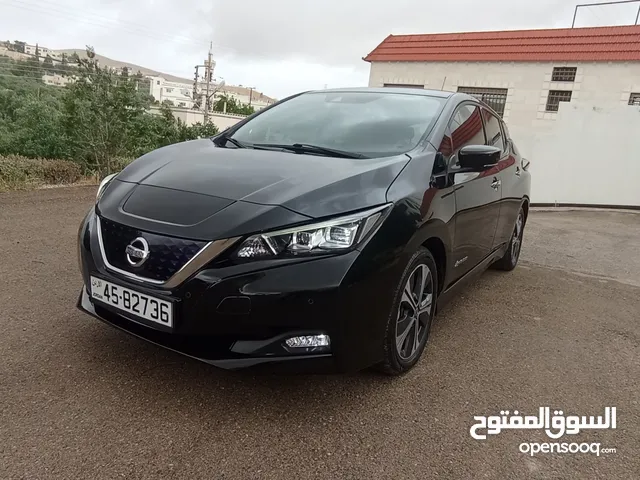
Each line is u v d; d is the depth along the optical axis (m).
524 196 5.11
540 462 2.29
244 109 74.94
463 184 3.27
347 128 3.36
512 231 4.96
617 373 3.21
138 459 2.08
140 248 2.34
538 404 2.76
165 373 2.71
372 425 2.43
